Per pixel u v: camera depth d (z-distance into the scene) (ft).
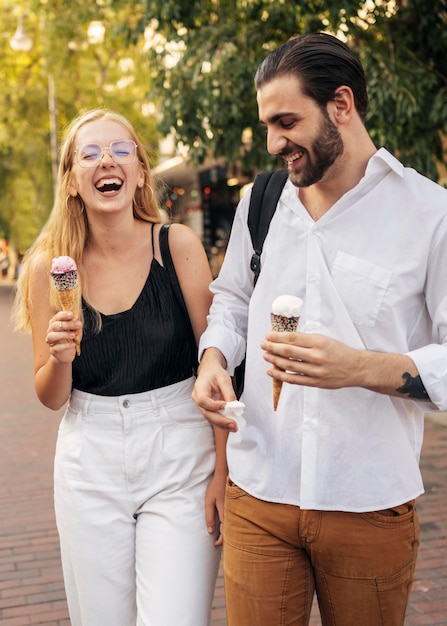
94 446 7.97
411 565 7.00
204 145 26.91
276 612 7.02
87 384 8.08
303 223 6.88
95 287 8.09
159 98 27.86
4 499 18.31
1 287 127.13
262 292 7.10
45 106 91.15
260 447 7.11
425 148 23.34
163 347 8.01
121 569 8.07
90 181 7.89
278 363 6.12
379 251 6.57
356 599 6.87
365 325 6.60
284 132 6.40
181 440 8.01
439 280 6.52
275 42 26.55
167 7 25.23
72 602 8.43
